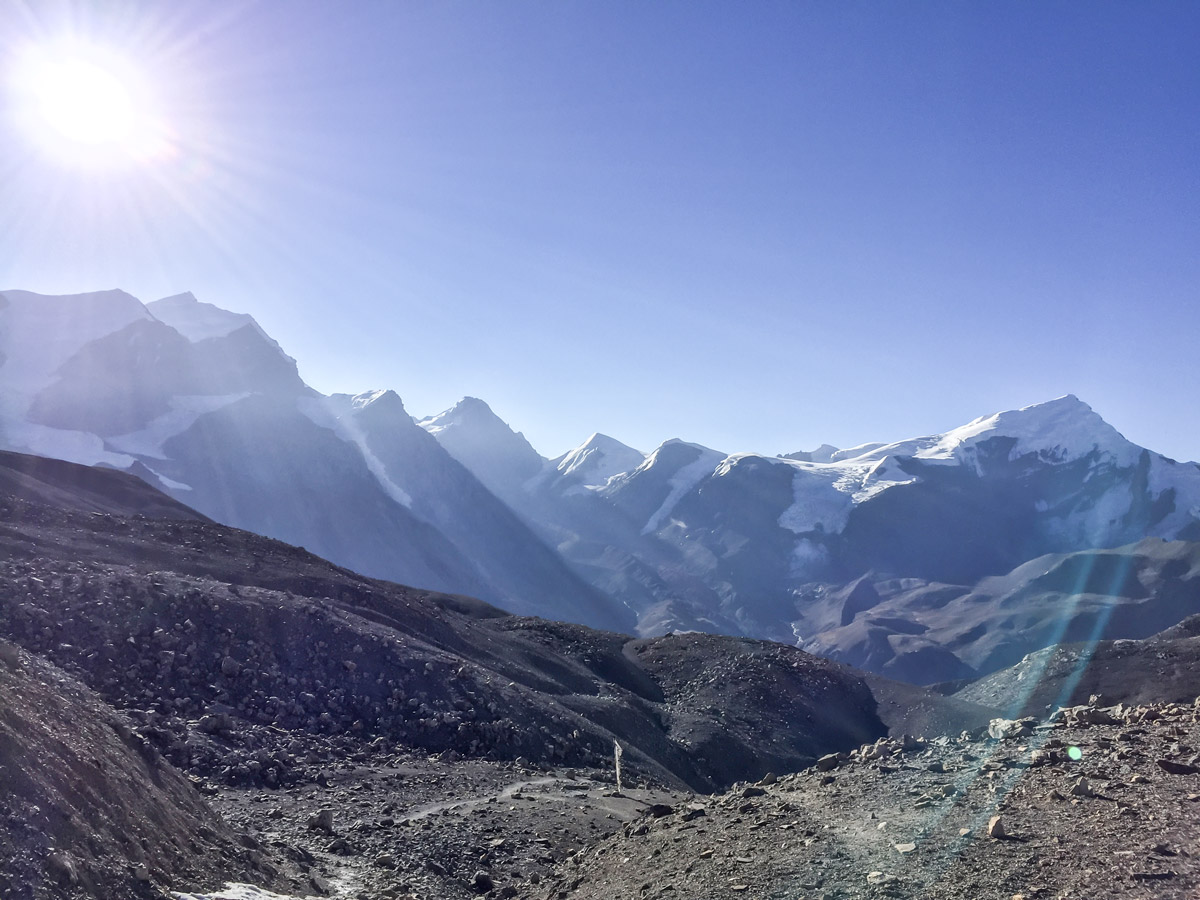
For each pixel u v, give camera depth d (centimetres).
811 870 1195
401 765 3616
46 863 1138
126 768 1595
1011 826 1169
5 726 1310
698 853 1452
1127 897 890
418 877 2047
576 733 4909
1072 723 1669
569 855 2181
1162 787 1179
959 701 8244
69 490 8256
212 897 1382
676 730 6569
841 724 7612
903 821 1303
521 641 7356
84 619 3888
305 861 2002
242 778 2959
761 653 8525
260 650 4259
